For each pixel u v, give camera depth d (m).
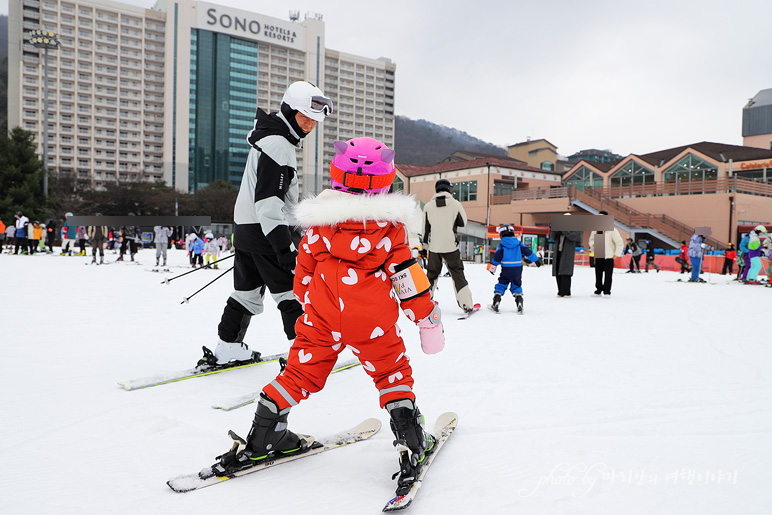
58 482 2.06
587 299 9.74
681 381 3.68
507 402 3.18
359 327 2.04
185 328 5.79
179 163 105.94
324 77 123.38
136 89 105.62
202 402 3.13
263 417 2.14
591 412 2.99
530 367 4.08
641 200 36.34
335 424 2.81
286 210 3.31
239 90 111.94
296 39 117.31
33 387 3.38
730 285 14.05
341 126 129.12
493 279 15.12
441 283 14.07
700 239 14.98
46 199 38.09
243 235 3.51
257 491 2.03
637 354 4.59
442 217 7.20
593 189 39.12
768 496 1.99
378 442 2.53
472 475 2.18
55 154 99.94
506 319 6.88
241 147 112.81
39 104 99.25
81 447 2.42
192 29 106.69
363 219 1.98
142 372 3.82
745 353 4.65
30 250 22.53
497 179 45.81
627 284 14.08
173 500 1.94
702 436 2.62
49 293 8.90
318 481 2.12
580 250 28.41
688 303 9.05
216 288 10.71
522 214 41.66
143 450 2.40
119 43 104.06
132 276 13.23
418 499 1.97
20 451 2.36
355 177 2.04
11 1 96.94
